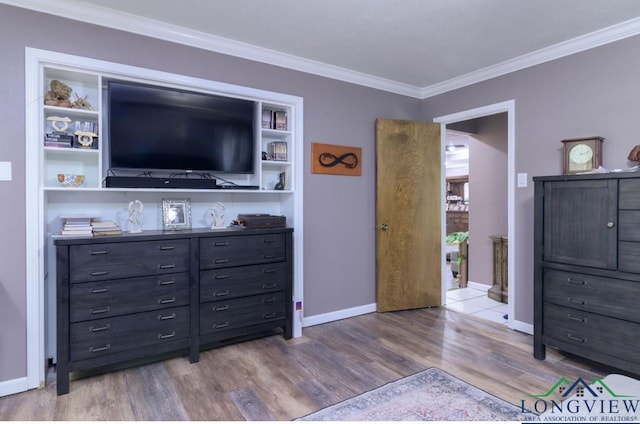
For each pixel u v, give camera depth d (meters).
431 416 1.95
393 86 3.91
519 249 3.23
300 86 3.33
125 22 2.52
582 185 2.39
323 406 2.05
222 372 2.46
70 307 2.21
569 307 2.46
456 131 4.58
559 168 2.97
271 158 3.31
